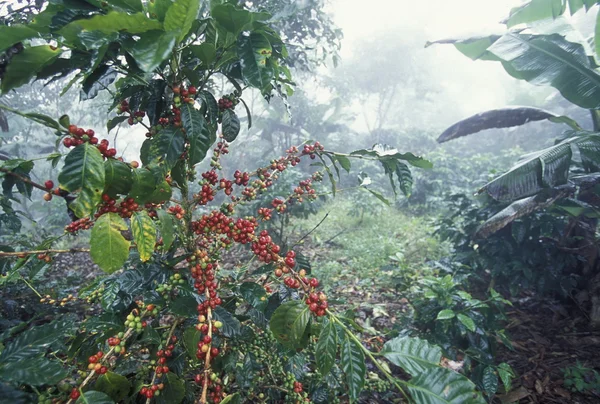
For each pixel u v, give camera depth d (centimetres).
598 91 353
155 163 129
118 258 109
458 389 95
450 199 600
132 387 148
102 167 101
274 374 211
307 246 744
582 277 445
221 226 153
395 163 198
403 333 325
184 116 131
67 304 431
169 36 94
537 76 383
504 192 356
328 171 202
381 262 614
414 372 102
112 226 110
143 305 150
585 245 427
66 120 105
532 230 463
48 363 102
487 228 390
